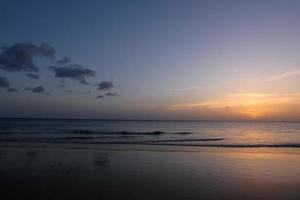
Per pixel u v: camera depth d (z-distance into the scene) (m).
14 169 19.05
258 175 18.00
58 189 14.43
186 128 86.56
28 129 65.38
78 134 52.88
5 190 14.23
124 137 48.00
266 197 13.51
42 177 16.92
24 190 14.22
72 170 19.02
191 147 33.81
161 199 12.99
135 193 13.84
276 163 22.42
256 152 29.38
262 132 70.38
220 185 15.45
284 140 46.84
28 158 23.33
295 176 17.80
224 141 43.53
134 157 24.75
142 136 51.12
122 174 17.97
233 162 22.67
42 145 33.28
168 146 34.53
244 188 14.93
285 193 14.16
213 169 19.80
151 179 16.67
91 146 33.06
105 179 16.59
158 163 21.89
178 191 14.27
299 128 92.94
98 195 13.48
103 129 71.81
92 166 20.44
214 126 107.88
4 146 31.66
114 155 25.77
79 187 14.80
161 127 91.25
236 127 99.88
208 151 29.77
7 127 72.44
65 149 29.64
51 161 22.16
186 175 17.84
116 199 12.94
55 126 82.94
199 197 13.37
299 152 29.59
